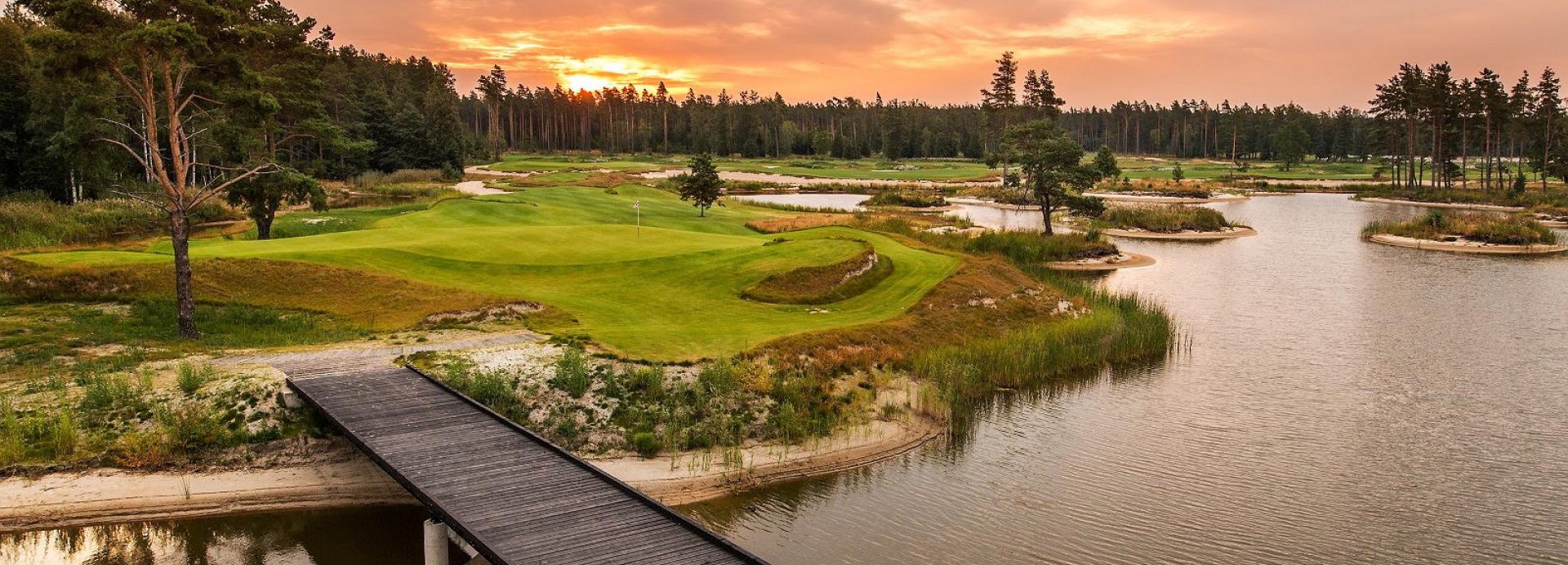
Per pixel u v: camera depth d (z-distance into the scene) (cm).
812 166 18750
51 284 3247
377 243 4178
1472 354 3659
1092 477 2302
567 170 14175
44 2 2816
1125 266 6238
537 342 2923
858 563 1834
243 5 3431
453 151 12781
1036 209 10744
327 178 10612
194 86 3266
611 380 2616
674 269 4075
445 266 3897
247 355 2767
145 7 3019
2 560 1783
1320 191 14688
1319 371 3375
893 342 3288
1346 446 2544
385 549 1905
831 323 3394
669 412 2516
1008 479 2289
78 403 2338
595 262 4153
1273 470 2355
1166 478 2297
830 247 4359
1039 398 3009
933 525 2014
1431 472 2348
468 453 1967
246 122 3422
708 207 8219
